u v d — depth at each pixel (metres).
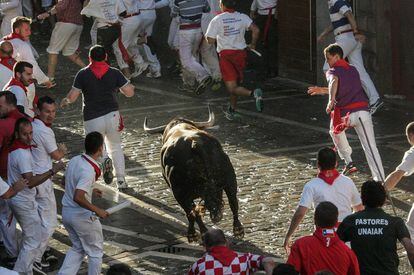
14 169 16.81
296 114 27.91
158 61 32.88
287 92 30.53
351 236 13.98
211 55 30.84
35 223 17.06
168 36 34.09
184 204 18.31
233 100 27.38
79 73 21.41
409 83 28.98
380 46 29.39
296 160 23.55
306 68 31.23
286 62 31.98
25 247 17.12
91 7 31.19
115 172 21.94
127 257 18.28
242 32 27.12
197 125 19.83
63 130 27.08
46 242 17.58
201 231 18.59
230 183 18.14
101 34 31.28
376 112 27.98
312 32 30.70
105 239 19.20
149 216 20.41
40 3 40.00
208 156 17.70
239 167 23.16
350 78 21.20
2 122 17.64
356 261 13.44
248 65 32.19
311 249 13.37
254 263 12.99
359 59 27.66
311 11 30.64
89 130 21.53
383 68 29.41
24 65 20.72
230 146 24.98
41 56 36.66
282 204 20.62
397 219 13.98
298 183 21.88
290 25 31.59
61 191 22.19
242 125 26.88
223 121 27.38
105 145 22.06
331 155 15.49
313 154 23.98
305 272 13.41
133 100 30.03
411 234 16.70
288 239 15.51
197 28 30.19
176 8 30.28
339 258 13.33
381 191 13.99
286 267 11.62
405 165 16.91
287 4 31.59
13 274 12.61
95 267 16.48
